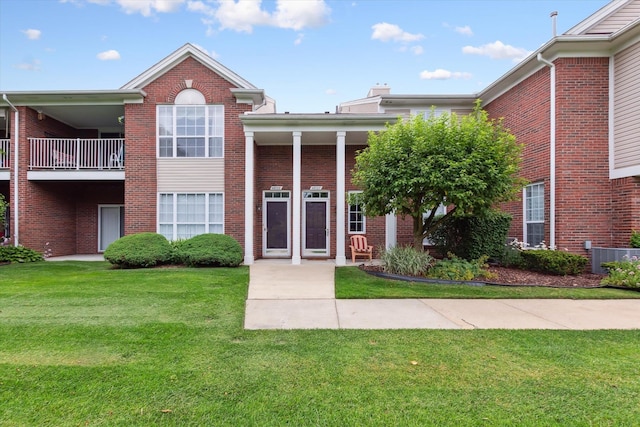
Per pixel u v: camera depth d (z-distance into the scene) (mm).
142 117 13438
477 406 3131
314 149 14414
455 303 6832
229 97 13492
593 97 10148
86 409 3070
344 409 3086
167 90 13461
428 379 3635
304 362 4047
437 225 9828
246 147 12328
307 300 7113
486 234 10383
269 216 14453
